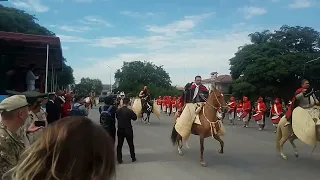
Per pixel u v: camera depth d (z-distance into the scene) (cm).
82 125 161
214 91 989
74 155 154
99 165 157
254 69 3002
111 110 983
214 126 975
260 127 2022
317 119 930
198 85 1117
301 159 1067
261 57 3066
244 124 2292
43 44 1166
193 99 1108
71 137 156
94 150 157
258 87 3070
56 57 1477
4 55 1364
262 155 1134
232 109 2419
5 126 305
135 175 833
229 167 938
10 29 3014
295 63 2953
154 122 2481
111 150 163
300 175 848
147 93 2414
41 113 588
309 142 925
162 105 4256
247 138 1589
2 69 1360
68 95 1162
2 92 1343
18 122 312
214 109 984
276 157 1098
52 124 166
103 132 165
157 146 1311
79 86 9231
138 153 1155
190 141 1459
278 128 1095
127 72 8512
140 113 2364
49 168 154
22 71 1598
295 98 1020
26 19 3334
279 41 3369
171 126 2148
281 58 3005
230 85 3525
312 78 2928
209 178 809
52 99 934
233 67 3303
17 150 298
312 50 3391
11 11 3331
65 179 150
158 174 845
